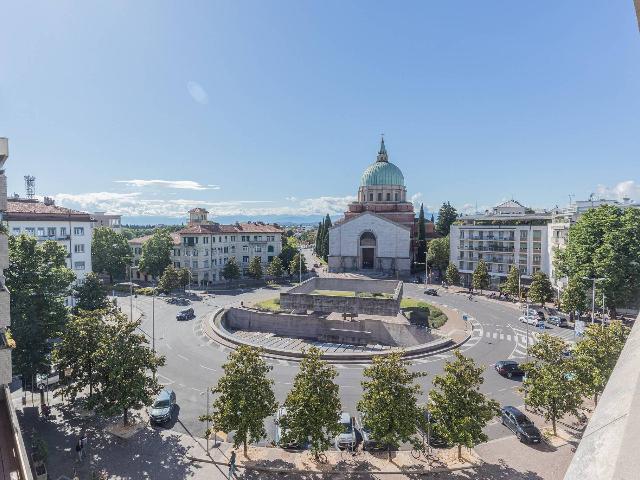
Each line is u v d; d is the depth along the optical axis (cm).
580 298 6050
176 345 5481
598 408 479
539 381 3038
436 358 4972
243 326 6881
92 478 2658
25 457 1688
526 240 9406
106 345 3138
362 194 13875
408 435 2661
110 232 9969
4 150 2105
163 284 8906
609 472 334
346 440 3050
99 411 3119
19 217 6178
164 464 2842
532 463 2795
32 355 3591
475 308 7762
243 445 3061
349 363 4822
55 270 3912
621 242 5691
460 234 10538
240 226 11912
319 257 16462
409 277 11694
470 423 2603
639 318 736
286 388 4062
